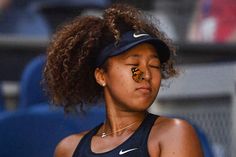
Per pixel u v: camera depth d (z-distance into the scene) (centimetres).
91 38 728
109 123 733
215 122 1391
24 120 1090
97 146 727
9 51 1678
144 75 702
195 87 1403
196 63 1647
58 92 781
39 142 1088
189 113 1409
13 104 1659
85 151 731
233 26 2000
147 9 2020
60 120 1084
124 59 705
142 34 708
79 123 1073
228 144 1365
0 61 1680
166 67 764
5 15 1966
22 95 1323
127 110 718
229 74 1362
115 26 720
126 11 743
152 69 709
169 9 2027
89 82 760
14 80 1680
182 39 1989
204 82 1395
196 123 1408
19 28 1953
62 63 764
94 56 734
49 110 1090
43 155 1088
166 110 1414
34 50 1680
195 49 1645
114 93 712
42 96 1298
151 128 704
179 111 1414
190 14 2027
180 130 692
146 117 723
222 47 1656
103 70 726
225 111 1380
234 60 1659
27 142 1088
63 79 768
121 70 705
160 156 686
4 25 1956
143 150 689
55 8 1952
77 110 867
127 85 703
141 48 704
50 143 1084
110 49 709
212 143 1384
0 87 1460
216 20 2016
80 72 755
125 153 691
